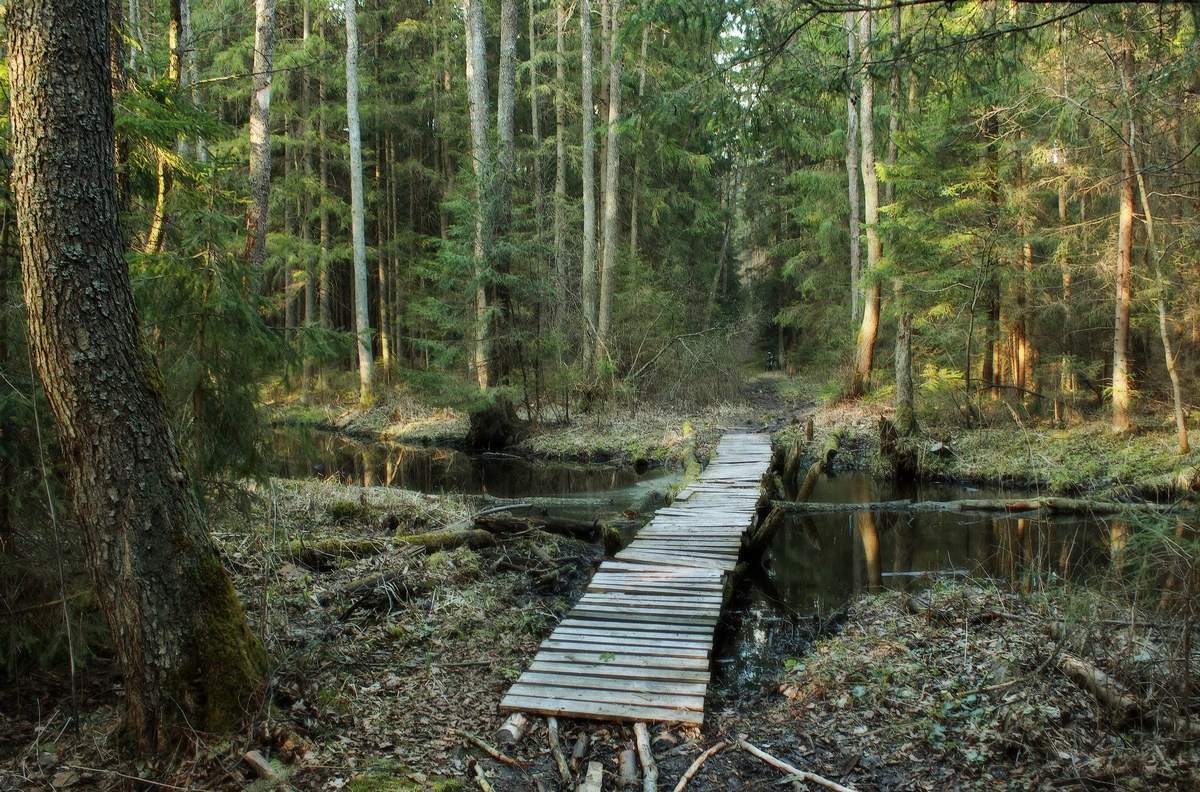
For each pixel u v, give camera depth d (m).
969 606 5.71
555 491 12.11
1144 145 10.02
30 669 4.05
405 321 22.95
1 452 3.58
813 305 25.73
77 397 3.23
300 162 22.73
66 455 3.32
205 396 4.47
